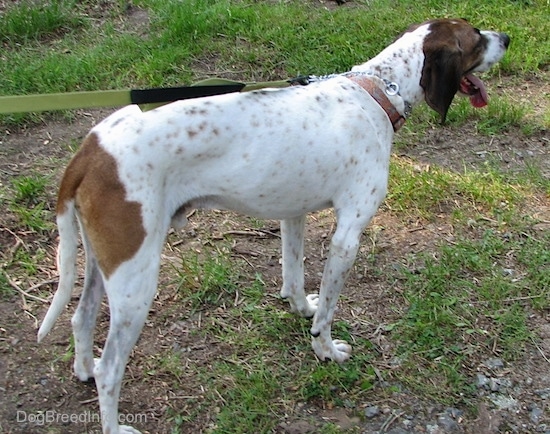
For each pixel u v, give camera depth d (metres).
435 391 3.62
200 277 4.24
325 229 4.73
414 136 5.59
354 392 3.62
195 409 3.51
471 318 4.04
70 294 3.19
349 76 3.46
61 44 6.46
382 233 4.68
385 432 3.42
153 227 3.01
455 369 3.71
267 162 3.19
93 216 2.98
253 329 3.96
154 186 3.01
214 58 6.31
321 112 3.30
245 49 6.36
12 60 6.11
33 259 4.36
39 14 6.64
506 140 5.61
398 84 3.48
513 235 4.66
